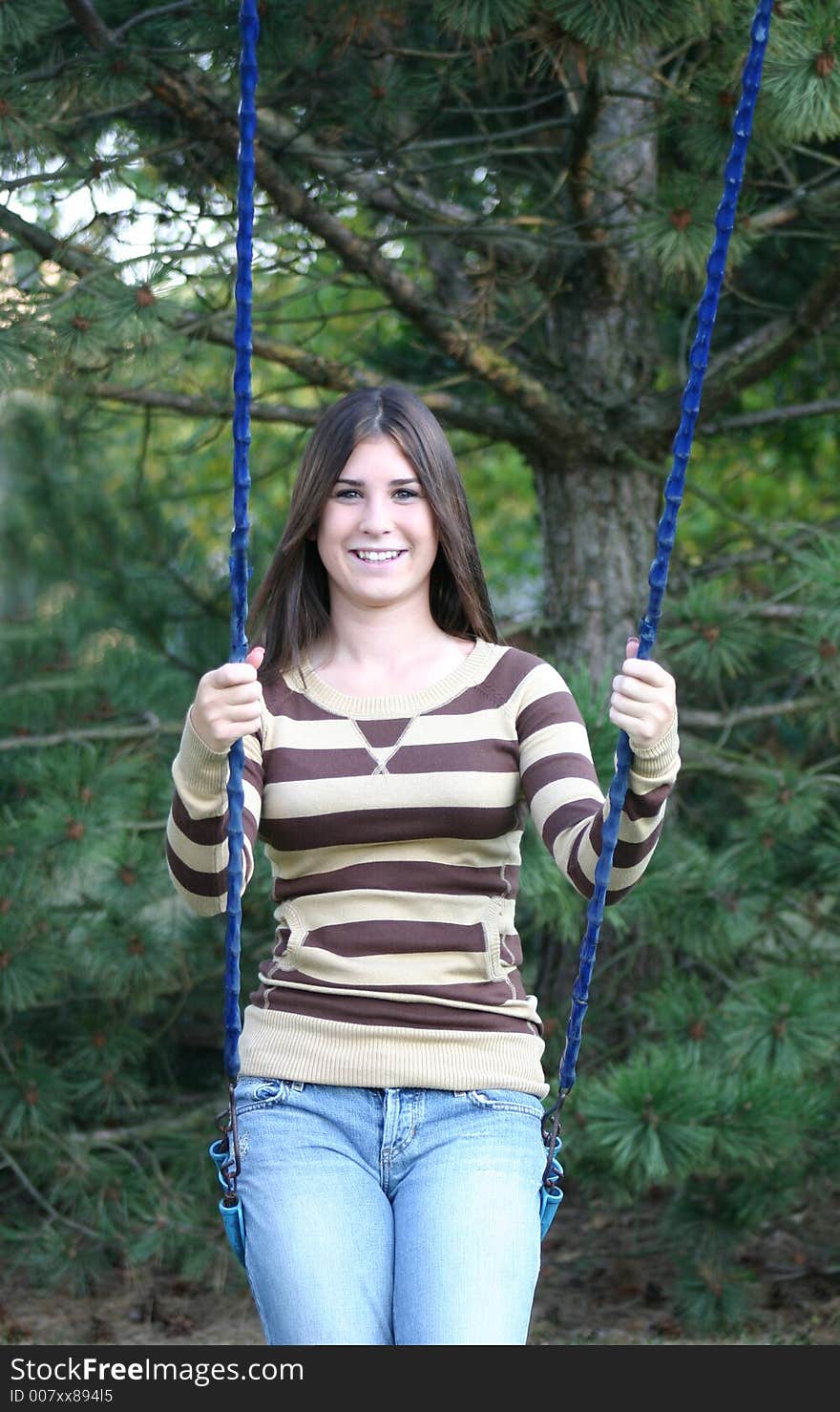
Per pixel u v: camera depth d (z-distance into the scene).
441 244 8.25
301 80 6.07
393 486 3.45
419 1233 2.97
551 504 7.92
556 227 7.14
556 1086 6.54
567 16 4.90
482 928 3.20
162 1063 8.45
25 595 9.08
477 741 3.29
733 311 8.27
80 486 9.03
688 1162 5.72
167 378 6.88
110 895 6.58
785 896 7.09
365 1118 3.11
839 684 6.49
